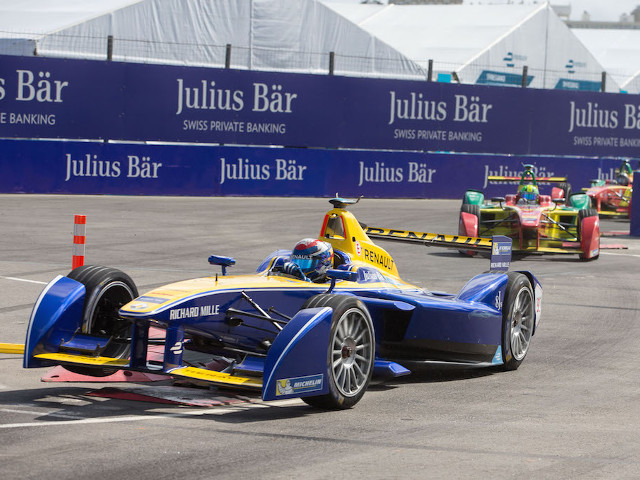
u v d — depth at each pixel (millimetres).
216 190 30969
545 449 6094
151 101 30016
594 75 48781
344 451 5871
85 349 7301
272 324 7547
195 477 5215
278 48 38281
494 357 8992
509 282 9211
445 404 7523
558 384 8500
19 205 25188
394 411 7184
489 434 6480
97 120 29344
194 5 36312
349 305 7125
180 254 17391
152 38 35500
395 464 5609
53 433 6102
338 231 8766
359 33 39875
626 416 7215
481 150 35438
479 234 19906
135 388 7598
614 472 5582
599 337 11039
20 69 28172
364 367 7375
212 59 36906
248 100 31469
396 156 33844
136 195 29797
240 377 6879
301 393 6703
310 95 32438
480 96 35188
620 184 30422
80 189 29031
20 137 28375
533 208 19672
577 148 37156
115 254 17094
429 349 8586
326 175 32750
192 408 7020
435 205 31438
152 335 8758
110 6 35719
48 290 7434
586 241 19031
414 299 8359
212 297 7148
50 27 33844
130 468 5344
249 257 17234
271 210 26906
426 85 34281
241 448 5863
